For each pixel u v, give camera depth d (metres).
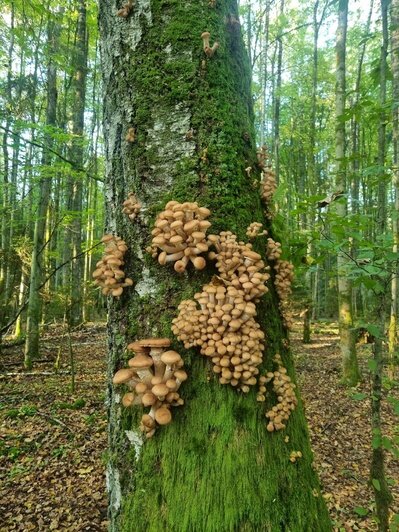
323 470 5.12
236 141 2.02
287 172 23.70
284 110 22.95
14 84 14.72
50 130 7.68
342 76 8.54
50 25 12.01
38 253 10.40
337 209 7.61
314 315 21.91
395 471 4.91
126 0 2.08
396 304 8.16
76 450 5.54
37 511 4.29
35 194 15.26
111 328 2.06
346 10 8.59
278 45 16.36
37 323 10.56
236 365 1.67
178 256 1.85
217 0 2.12
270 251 2.11
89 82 20.64
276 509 1.62
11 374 9.30
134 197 1.97
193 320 1.72
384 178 2.97
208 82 1.97
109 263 1.93
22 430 6.14
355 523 4.04
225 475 1.61
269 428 1.74
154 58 1.99
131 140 1.99
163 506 1.63
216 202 1.90
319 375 9.79
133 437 1.81
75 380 8.93
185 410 1.72
